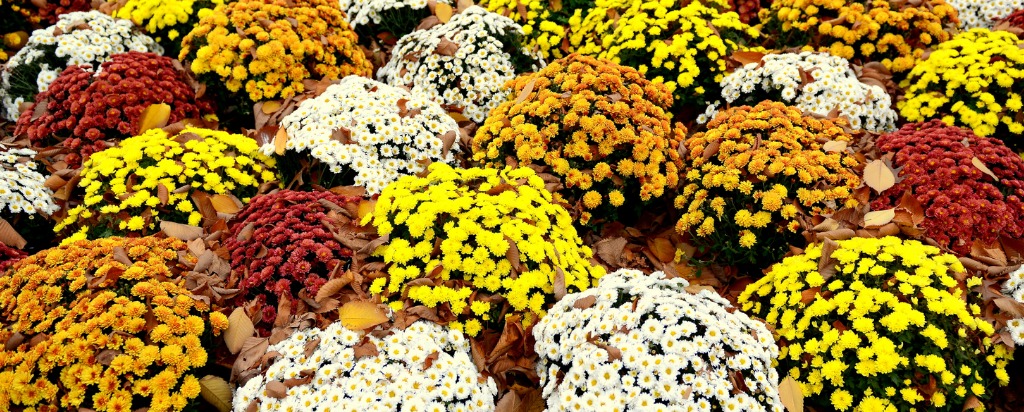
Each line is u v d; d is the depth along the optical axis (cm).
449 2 235
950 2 257
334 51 209
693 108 208
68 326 121
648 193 168
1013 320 132
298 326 133
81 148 179
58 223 166
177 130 181
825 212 160
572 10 242
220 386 125
